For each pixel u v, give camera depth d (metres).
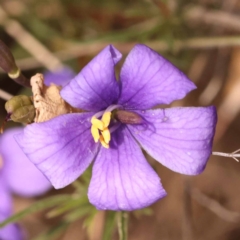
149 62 0.12
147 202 0.13
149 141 0.13
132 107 0.13
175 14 0.18
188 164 0.12
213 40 0.18
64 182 0.13
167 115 0.13
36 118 0.13
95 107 0.13
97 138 0.13
